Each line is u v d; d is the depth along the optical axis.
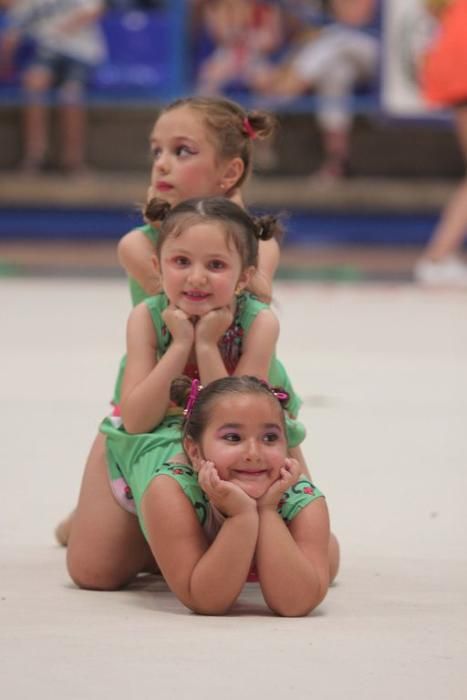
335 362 19.17
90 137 38.06
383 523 10.52
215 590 7.83
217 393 7.98
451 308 25.66
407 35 33.56
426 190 36.69
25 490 11.52
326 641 7.31
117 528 8.64
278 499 7.95
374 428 14.62
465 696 6.36
